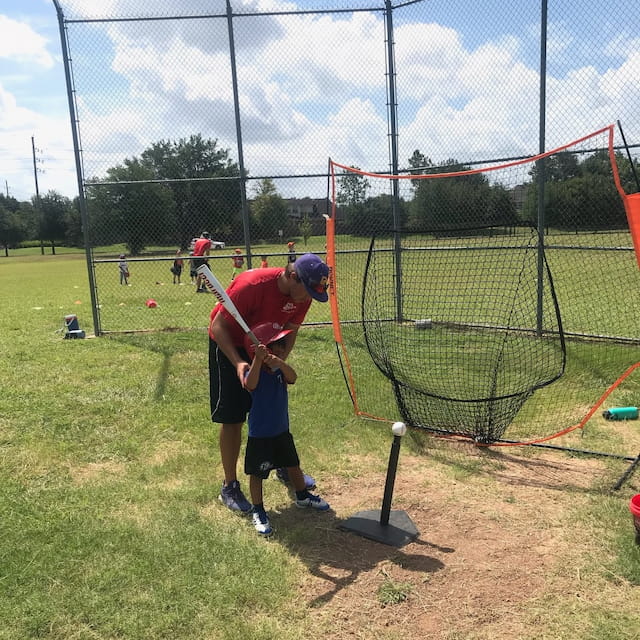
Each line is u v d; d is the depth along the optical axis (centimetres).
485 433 455
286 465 343
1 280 2273
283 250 930
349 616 260
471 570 292
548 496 369
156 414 520
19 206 9356
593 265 929
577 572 288
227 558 300
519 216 764
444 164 797
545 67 704
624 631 246
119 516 344
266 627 251
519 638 244
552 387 579
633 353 674
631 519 335
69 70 812
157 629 249
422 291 857
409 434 474
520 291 789
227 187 951
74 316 878
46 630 249
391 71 815
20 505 355
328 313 1027
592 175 709
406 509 357
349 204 862
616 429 482
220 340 331
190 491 376
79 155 831
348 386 539
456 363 649
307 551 312
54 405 539
